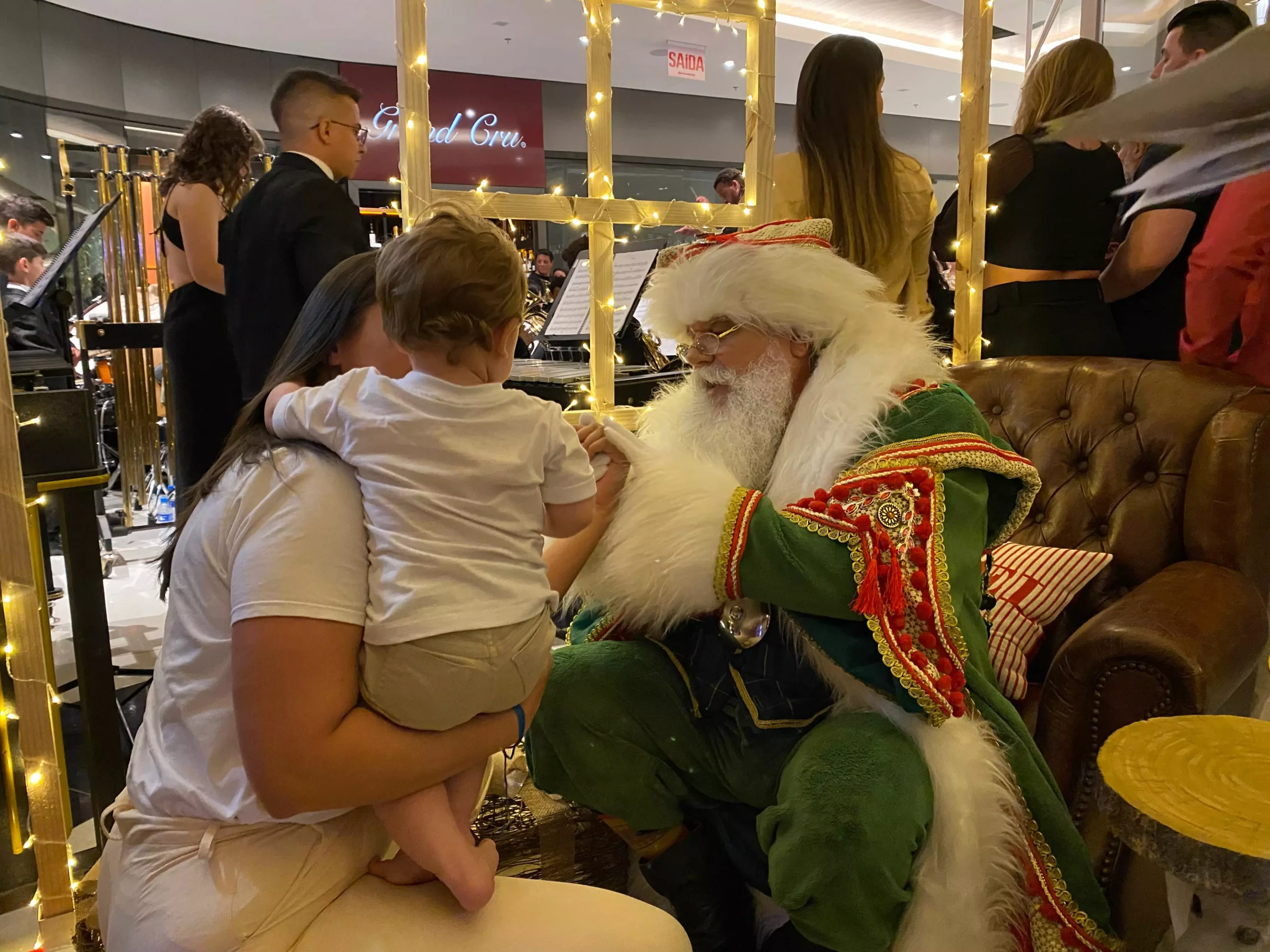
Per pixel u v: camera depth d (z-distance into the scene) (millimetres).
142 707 2402
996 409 2096
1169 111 307
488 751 994
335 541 893
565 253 2852
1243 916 1068
